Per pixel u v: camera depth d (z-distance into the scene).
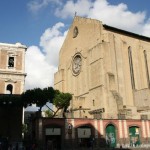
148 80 68.94
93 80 62.47
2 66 59.12
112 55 62.41
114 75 60.50
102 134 45.81
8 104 46.34
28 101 49.81
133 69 66.19
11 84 58.44
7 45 61.31
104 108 56.56
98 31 64.75
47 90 53.62
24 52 62.38
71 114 59.03
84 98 65.00
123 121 48.50
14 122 45.81
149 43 73.25
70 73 74.94
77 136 43.84
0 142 35.56
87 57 67.19
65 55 79.50
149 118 56.97
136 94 62.78
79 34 73.31
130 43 68.81
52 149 40.50
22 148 36.62
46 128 42.00
